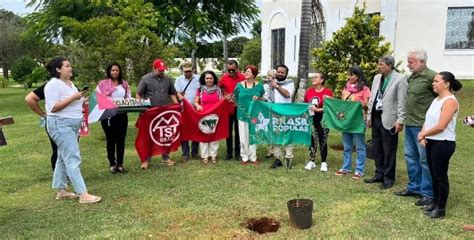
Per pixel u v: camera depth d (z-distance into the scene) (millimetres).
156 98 7699
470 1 15914
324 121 7195
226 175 7172
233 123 8312
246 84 7773
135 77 11383
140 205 5824
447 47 16531
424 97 5609
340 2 17578
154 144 7668
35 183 6875
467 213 5418
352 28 9273
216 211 5578
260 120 7602
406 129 5898
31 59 30922
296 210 4980
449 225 5059
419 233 4863
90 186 6656
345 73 8992
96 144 9844
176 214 5496
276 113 7453
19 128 12305
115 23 11008
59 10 15680
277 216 5395
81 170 7602
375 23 9227
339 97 9266
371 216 5359
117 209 5688
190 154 8703
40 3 16844
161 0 16094
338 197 6059
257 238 4789
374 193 6215
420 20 16094
